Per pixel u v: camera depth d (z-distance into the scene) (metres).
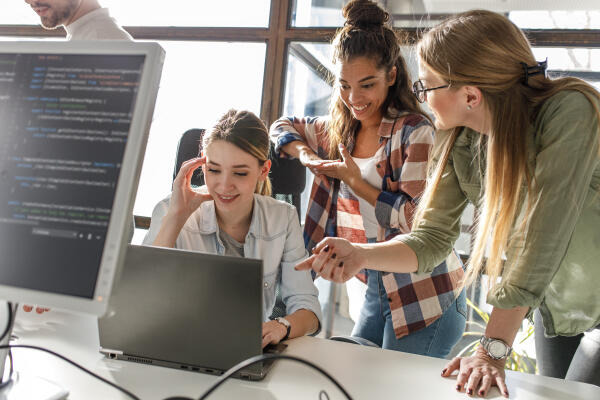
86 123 0.69
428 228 1.23
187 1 2.76
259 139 1.37
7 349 0.76
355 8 1.70
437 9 2.41
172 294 0.91
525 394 0.91
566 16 2.28
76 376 0.86
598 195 1.05
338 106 1.83
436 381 0.95
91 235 0.67
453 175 1.23
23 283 0.68
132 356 0.96
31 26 2.93
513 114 1.01
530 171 1.02
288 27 2.64
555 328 1.18
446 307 1.58
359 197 1.73
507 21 1.04
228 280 0.87
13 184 0.69
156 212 1.49
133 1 2.80
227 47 2.74
